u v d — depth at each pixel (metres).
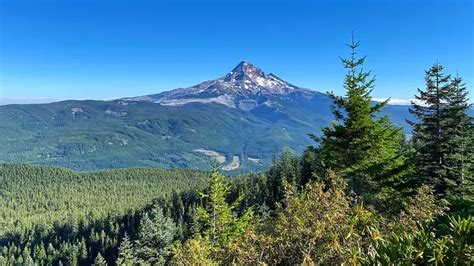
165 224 47.09
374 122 17.69
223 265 7.97
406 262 3.53
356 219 5.97
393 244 3.88
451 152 21.00
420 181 17.58
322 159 19.30
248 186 89.31
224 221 20.75
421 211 6.88
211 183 22.72
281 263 6.89
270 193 67.69
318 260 6.02
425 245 3.66
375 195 16.72
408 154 21.25
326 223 6.52
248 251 7.19
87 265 118.38
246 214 21.11
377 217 7.48
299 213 7.38
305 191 8.41
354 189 17.30
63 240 145.75
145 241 44.72
